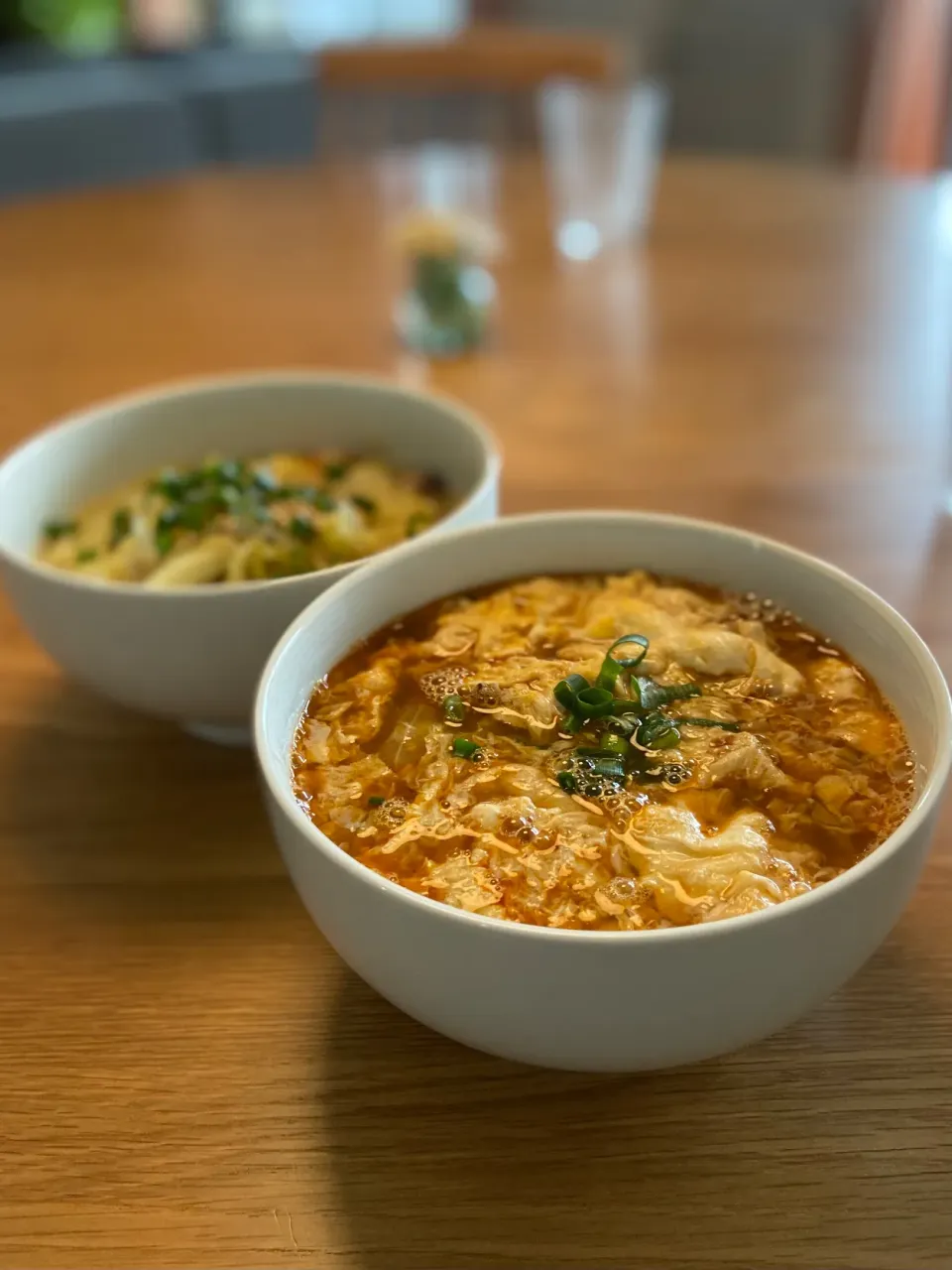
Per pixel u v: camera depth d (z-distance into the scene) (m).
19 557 0.34
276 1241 0.24
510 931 0.21
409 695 0.31
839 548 0.46
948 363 0.61
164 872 0.33
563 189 0.80
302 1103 0.26
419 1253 0.23
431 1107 0.26
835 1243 0.23
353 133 1.17
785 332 0.65
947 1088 0.26
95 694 0.38
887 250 0.76
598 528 0.35
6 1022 0.28
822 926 0.22
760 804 0.28
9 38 1.74
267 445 0.47
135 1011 0.29
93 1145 0.25
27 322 0.69
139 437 0.45
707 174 0.91
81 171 1.33
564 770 0.29
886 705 0.30
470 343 0.65
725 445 0.54
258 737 0.26
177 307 0.71
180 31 1.98
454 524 0.35
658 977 0.22
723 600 0.34
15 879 0.33
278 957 0.30
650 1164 0.25
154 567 0.39
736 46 1.62
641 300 0.71
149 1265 0.23
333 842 0.26
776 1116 0.26
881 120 1.54
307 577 0.32
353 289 0.73
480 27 1.82
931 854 0.32
